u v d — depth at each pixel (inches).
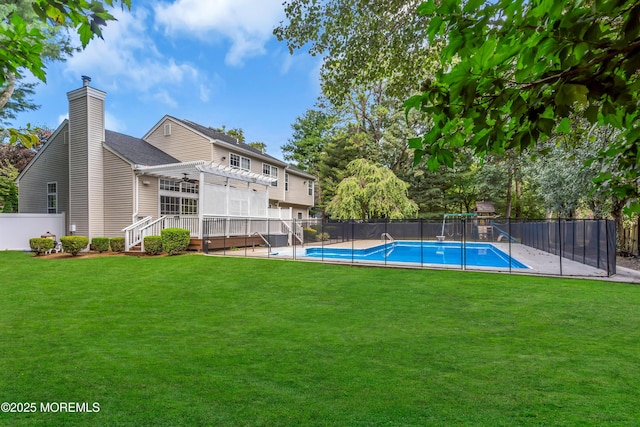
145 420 102.5
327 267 372.5
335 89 271.9
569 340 167.0
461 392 117.6
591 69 41.9
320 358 147.9
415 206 858.1
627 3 36.7
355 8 240.1
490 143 54.6
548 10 39.3
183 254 464.8
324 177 1125.7
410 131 933.8
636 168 65.4
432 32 49.0
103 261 410.9
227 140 756.0
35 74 76.8
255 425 99.7
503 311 215.0
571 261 434.3
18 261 415.8
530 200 1025.5
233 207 585.0
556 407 107.2
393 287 282.5
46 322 201.6
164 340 171.9
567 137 126.9
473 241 717.9
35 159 641.6
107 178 552.1
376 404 110.3
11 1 292.7
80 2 67.1
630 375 129.0
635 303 226.7
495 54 44.4
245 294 269.3
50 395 117.6
